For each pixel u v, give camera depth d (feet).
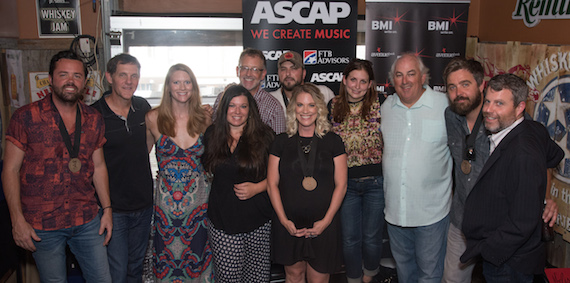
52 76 7.50
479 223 7.09
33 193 7.60
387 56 12.60
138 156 8.81
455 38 12.80
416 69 8.33
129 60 8.41
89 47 11.84
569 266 9.88
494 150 6.86
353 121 9.32
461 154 8.14
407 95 8.46
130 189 8.79
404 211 8.90
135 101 9.05
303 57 12.19
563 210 9.92
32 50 11.80
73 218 7.91
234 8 12.97
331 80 12.49
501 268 6.97
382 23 12.42
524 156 6.36
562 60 9.81
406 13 12.48
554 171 10.19
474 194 7.20
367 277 10.66
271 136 8.82
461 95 7.43
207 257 9.36
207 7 12.78
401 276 9.64
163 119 8.60
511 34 12.46
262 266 8.98
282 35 12.00
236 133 8.68
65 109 7.79
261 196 8.63
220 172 8.46
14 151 7.51
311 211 8.30
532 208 6.25
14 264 10.00
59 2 11.76
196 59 12.85
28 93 11.86
